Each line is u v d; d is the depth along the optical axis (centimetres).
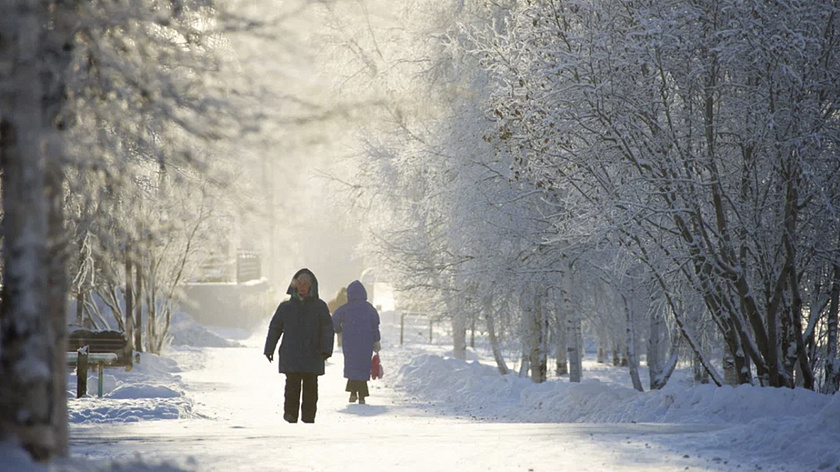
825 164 2914
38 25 1097
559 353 6994
